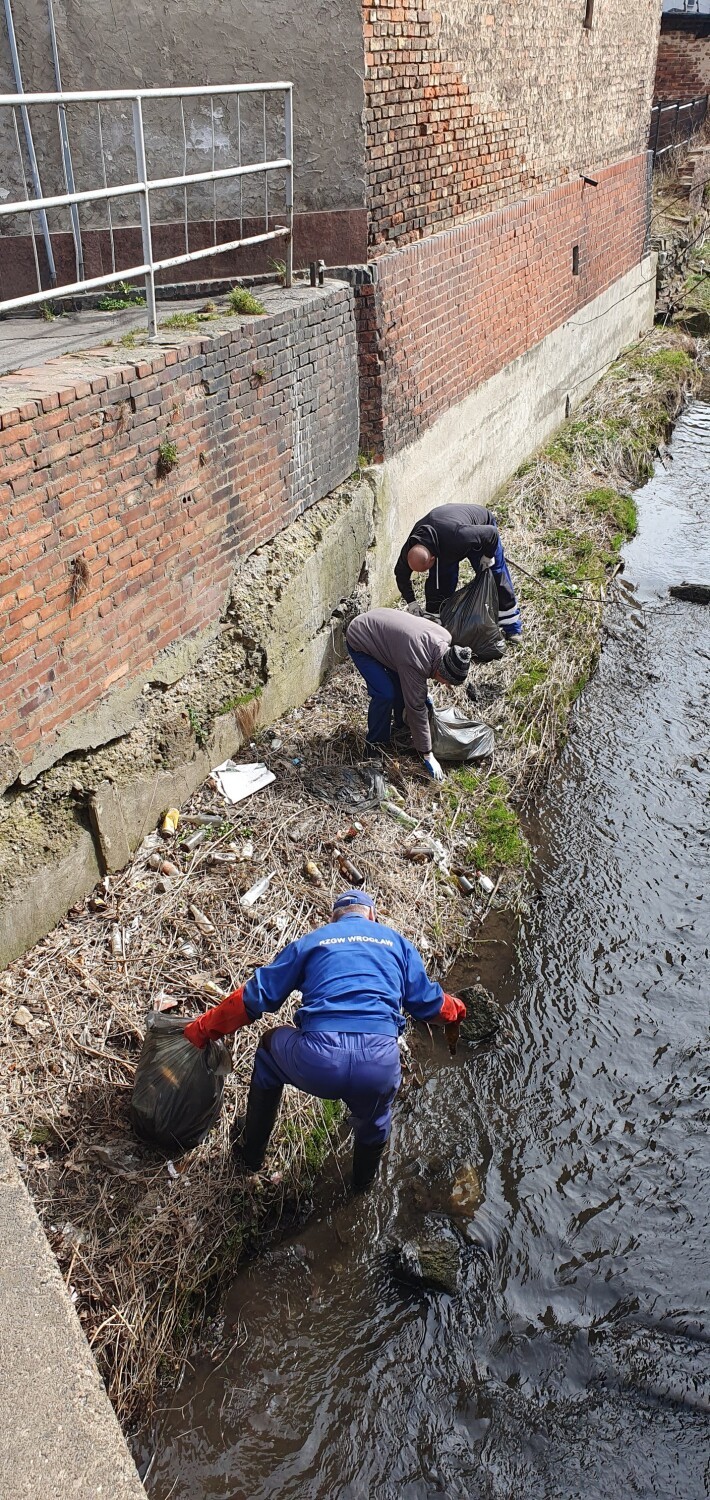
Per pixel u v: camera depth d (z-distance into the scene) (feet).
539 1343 12.66
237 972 15.20
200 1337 12.38
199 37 19.56
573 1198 14.20
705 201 62.69
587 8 32.24
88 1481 7.45
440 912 17.89
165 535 15.94
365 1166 13.57
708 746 23.20
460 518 21.67
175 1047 13.06
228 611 18.24
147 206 15.24
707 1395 12.19
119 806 15.89
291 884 16.88
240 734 19.07
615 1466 11.57
